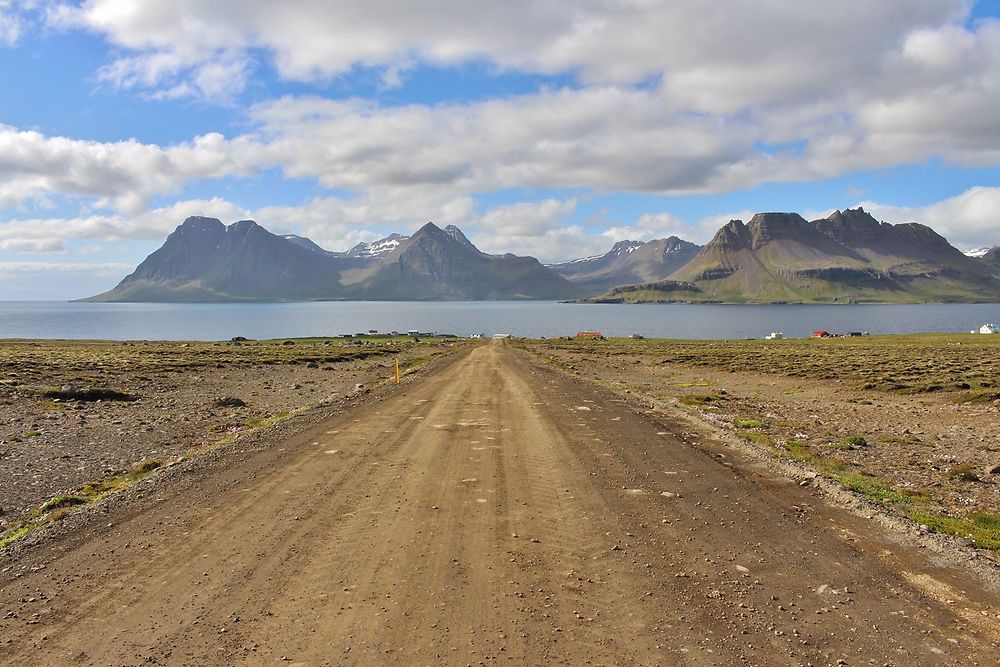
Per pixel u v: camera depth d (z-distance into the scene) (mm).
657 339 122750
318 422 20047
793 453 15750
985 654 6059
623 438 17141
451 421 20094
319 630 6523
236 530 9688
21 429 20078
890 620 6746
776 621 6703
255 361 52656
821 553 8680
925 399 29266
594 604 7094
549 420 20281
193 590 7527
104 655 6070
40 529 9859
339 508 10789
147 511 10727
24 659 6012
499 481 12508
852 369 44219
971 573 8000
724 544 9000
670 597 7266
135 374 39531
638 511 10555
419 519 10148
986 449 17578
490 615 6836
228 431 19828
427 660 5918
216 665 5859
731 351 71688
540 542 9078
